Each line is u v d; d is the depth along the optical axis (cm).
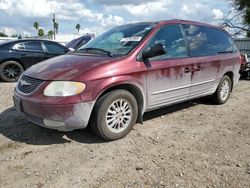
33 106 418
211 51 628
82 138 465
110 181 345
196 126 538
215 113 625
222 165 388
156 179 350
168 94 527
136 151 424
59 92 408
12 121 539
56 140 457
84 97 414
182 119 576
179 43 551
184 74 548
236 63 714
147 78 481
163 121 560
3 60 992
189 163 391
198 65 579
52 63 473
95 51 507
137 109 479
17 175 356
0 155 406
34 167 375
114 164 385
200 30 616
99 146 438
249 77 1166
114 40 527
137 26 546
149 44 494
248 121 577
